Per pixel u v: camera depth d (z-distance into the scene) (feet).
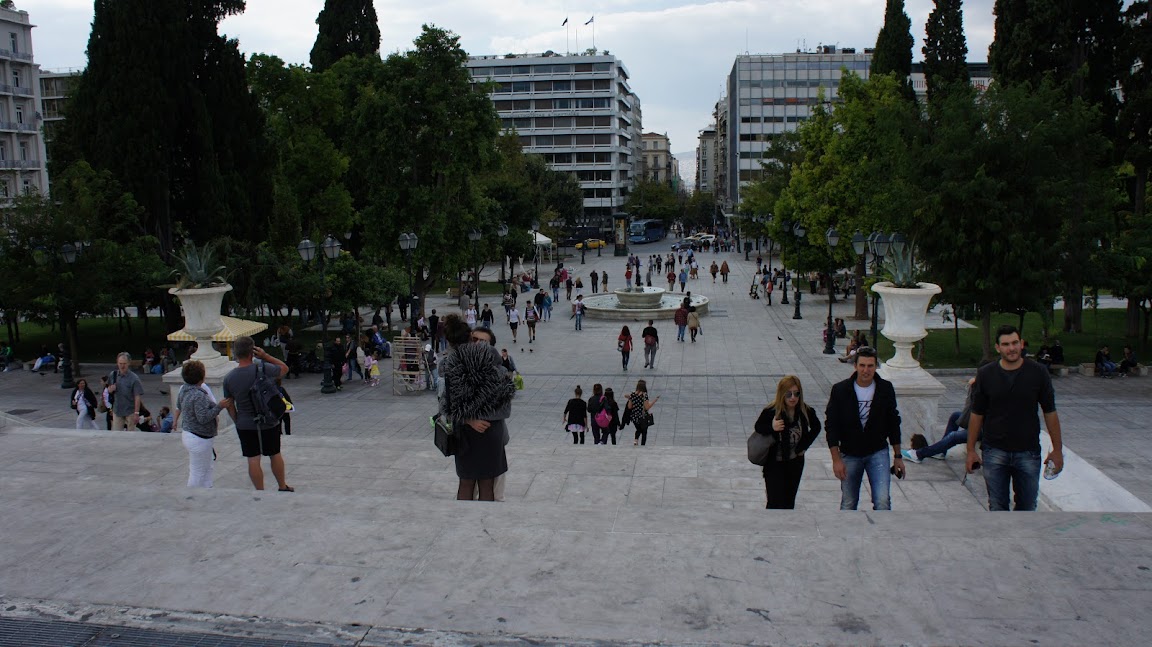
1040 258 84.74
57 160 141.69
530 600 13.29
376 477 32.99
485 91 127.95
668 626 12.42
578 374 90.43
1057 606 12.60
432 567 14.55
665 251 325.01
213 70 118.01
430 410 75.00
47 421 74.13
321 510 17.38
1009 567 13.84
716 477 32.32
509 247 191.01
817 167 129.08
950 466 34.12
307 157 135.23
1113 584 13.17
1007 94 87.25
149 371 96.48
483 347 22.75
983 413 22.35
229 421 44.34
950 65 133.90
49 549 15.81
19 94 225.15
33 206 95.96
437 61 123.85
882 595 13.10
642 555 14.75
